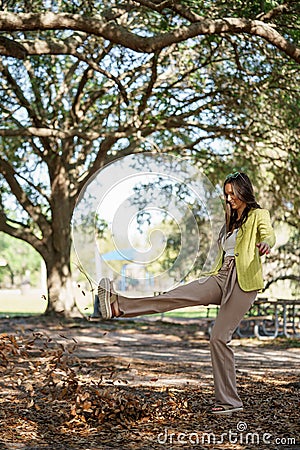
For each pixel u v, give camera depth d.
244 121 15.88
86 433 5.33
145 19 13.35
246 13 9.12
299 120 14.60
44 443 5.04
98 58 14.79
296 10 8.43
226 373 5.94
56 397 6.41
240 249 5.87
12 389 7.05
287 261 18.14
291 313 16.67
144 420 5.75
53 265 18.05
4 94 16.06
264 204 17.50
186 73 14.97
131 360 10.23
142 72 15.68
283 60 11.78
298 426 5.59
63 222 17.97
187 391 7.20
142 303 5.68
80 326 16.09
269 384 7.80
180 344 13.29
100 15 10.91
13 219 19.98
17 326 15.84
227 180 5.95
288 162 16.62
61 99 16.86
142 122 14.84
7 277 38.09
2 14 7.02
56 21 7.10
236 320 5.90
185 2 9.27
